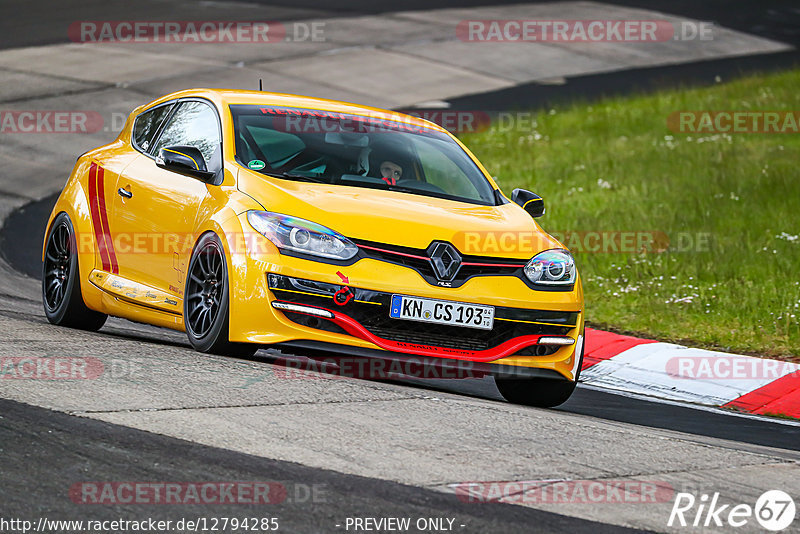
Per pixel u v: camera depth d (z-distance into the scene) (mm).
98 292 26469
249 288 21531
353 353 21266
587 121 72562
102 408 17266
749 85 80500
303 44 96125
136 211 25469
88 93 75688
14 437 15508
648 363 29953
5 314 28328
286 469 15031
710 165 58344
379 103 78000
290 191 22703
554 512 14266
